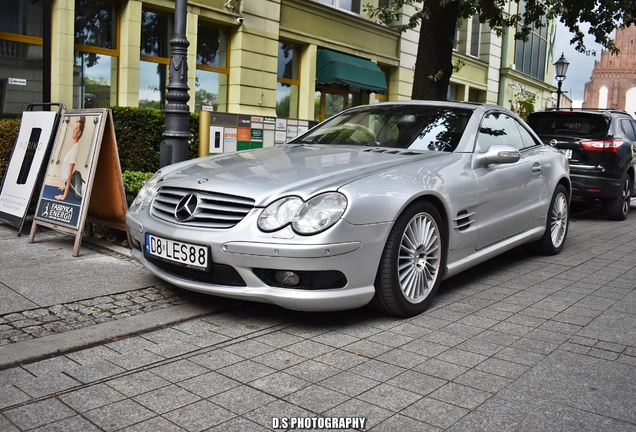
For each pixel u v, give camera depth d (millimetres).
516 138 5660
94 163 5297
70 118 5805
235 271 3598
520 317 4031
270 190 3652
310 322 3814
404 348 3410
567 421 2584
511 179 5133
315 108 15398
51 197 5695
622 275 5344
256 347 3375
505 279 5113
